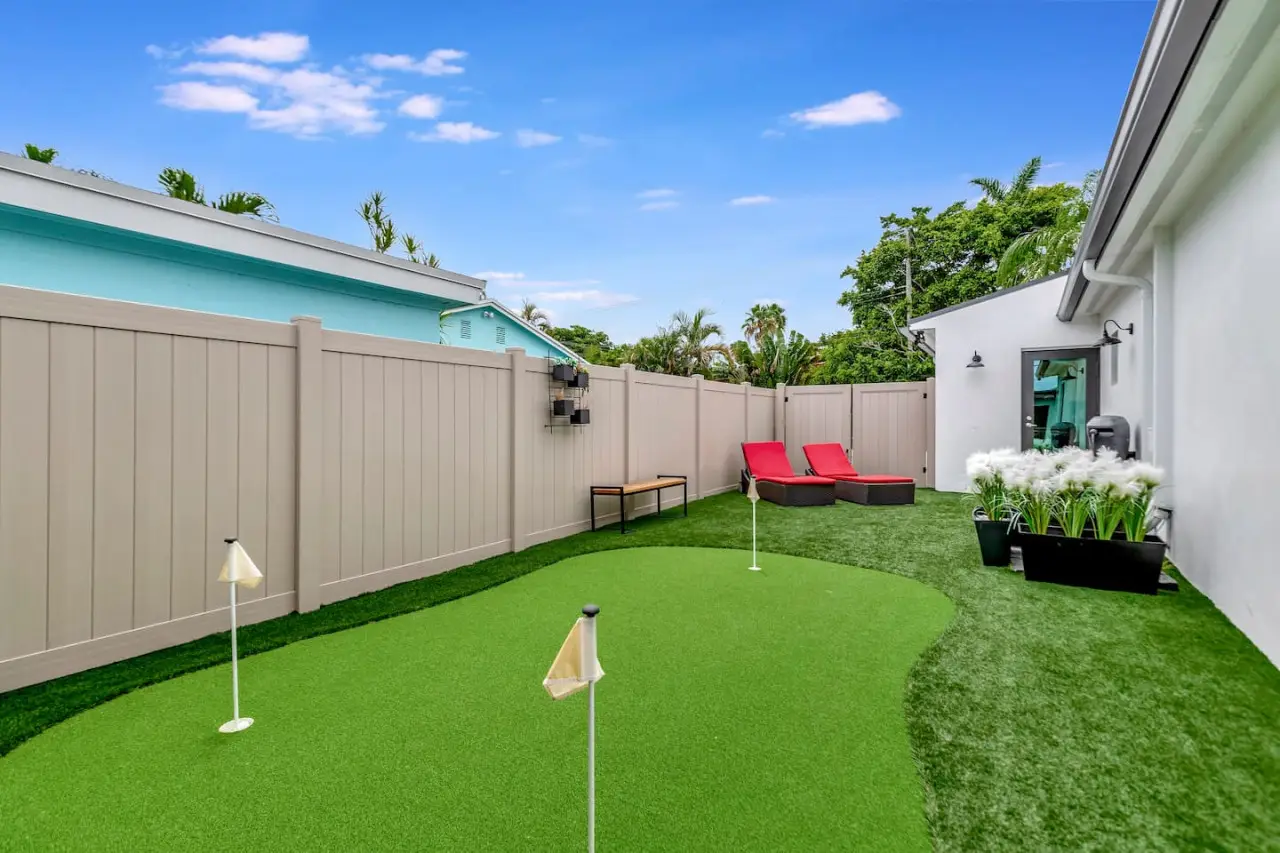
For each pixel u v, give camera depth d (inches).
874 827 72.2
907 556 216.7
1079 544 172.7
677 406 362.0
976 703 102.9
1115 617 145.2
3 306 111.3
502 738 93.4
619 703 104.9
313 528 163.2
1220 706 99.3
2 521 111.3
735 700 105.7
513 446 232.8
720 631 141.6
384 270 294.0
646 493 326.6
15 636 112.4
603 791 79.4
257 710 103.4
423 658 127.0
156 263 222.2
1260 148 123.0
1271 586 117.6
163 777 83.6
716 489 407.2
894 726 95.8
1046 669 116.0
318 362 165.5
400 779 82.6
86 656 121.3
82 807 77.1
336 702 106.3
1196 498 168.4
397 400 188.5
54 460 117.8
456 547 208.4
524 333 526.3
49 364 117.3
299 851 68.9
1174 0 94.3
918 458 429.1
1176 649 124.0
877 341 831.7
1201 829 70.7
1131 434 249.1
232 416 147.0
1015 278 593.6
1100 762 84.6
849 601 164.2
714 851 68.3
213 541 142.9
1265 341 121.0
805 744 90.8
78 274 203.3
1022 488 187.6
